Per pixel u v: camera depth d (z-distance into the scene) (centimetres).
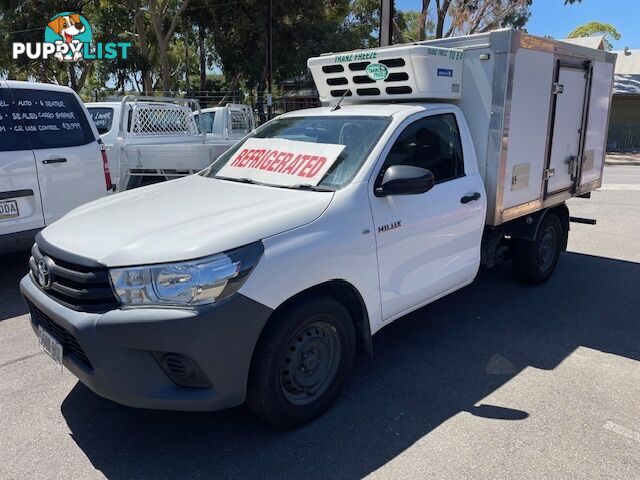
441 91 452
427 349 441
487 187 475
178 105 1038
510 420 339
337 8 2906
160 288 276
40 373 397
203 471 293
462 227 437
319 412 338
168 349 271
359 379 392
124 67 2773
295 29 2706
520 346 448
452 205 422
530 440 318
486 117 466
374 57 457
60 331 306
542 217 563
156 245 288
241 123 1382
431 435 323
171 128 1014
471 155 459
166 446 315
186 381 283
